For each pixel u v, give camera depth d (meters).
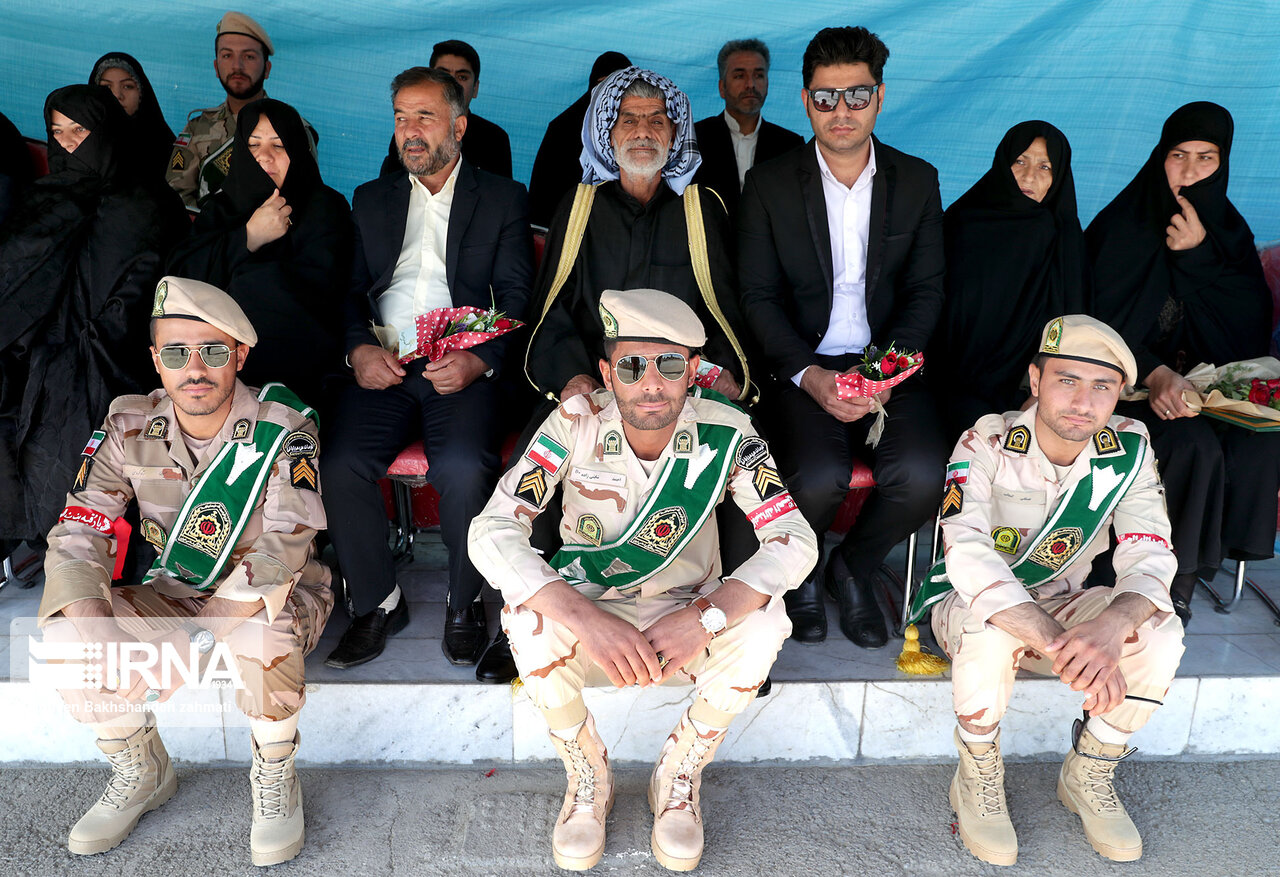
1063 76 4.25
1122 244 3.53
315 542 2.98
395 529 3.64
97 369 3.10
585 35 4.40
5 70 4.21
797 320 3.35
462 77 4.12
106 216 3.20
